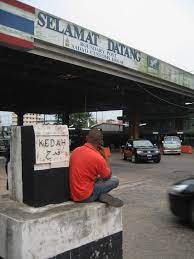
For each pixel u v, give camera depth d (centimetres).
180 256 612
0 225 445
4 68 2647
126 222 835
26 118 11300
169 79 3616
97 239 488
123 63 2848
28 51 2086
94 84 3441
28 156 481
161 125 5641
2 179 1560
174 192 828
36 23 2053
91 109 6253
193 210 783
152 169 2178
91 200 504
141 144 2769
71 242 458
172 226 798
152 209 980
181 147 4031
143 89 3716
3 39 1820
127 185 1479
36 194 475
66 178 509
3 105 5709
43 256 431
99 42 2553
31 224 421
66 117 6550
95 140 522
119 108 5922
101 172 508
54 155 492
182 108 5156
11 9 1856
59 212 453
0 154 3144
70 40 2289
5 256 436
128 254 620
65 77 3036
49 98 4847
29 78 3114
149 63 3241
